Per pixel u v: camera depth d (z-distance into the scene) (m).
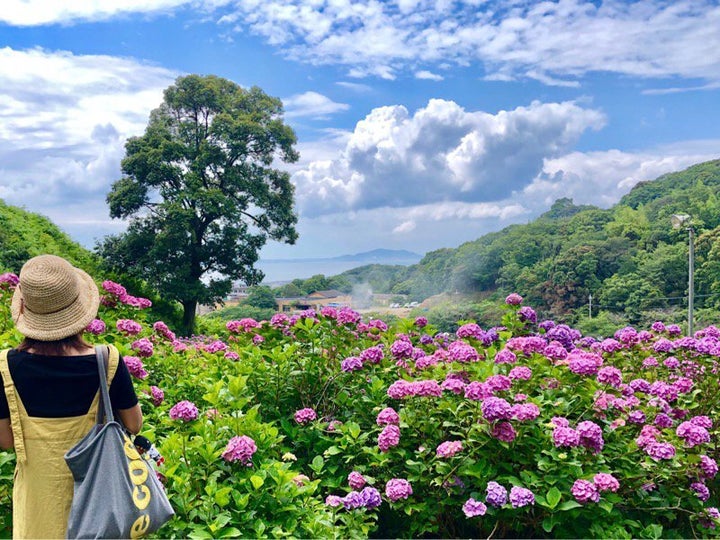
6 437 2.62
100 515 2.46
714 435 5.24
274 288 114.75
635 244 93.06
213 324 40.19
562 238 102.25
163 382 5.82
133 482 2.55
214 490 3.62
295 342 5.77
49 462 2.58
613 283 85.25
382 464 4.57
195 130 43.41
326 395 5.62
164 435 4.62
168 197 40.12
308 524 3.78
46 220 37.72
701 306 79.25
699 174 113.50
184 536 3.47
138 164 40.16
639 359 6.23
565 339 5.87
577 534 4.22
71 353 2.66
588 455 4.38
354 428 4.79
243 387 4.80
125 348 5.21
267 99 44.56
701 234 86.69
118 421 2.74
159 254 38.22
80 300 2.71
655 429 4.79
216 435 4.14
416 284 112.00
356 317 5.83
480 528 4.51
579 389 4.92
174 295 37.56
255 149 43.25
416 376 5.61
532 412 4.24
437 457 4.39
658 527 4.30
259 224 43.09
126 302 6.58
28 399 2.58
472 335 5.69
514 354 5.13
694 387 5.66
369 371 5.57
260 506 3.75
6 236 30.94
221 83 44.62
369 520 4.74
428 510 4.40
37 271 2.62
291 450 5.07
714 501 5.19
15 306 2.73
